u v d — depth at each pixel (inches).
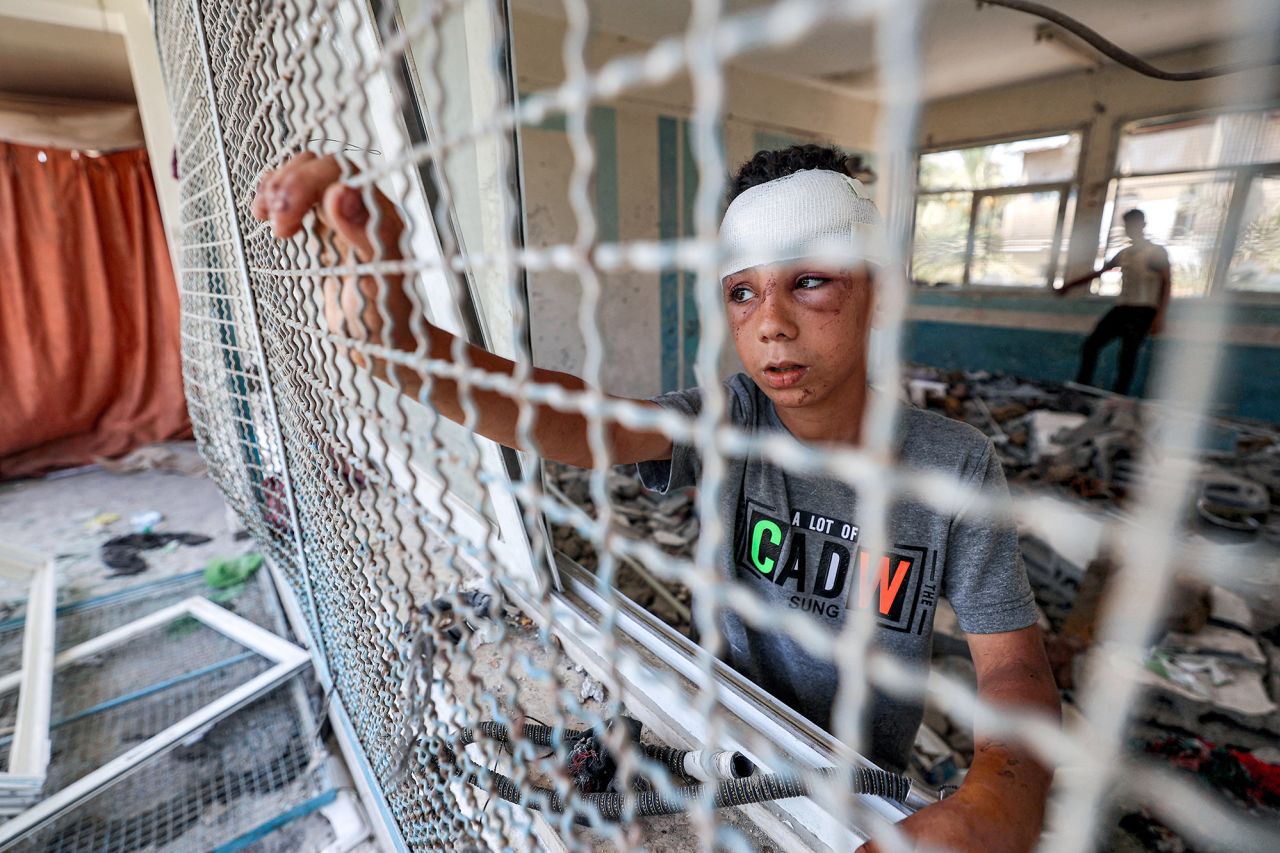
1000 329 215.5
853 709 7.8
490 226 40.7
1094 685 9.1
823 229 22.7
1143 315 165.2
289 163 18.4
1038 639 28.5
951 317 226.8
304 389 28.4
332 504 29.3
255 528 77.0
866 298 24.7
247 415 68.5
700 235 7.5
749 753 30.2
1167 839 44.5
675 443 33.7
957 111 217.6
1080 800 8.9
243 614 85.6
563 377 28.4
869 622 7.6
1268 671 66.9
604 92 8.0
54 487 145.3
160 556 107.4
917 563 29.4
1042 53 173.8
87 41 131.7
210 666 74.1
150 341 173.3
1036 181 204.4
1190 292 7.9
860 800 27.9
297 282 25.0
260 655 75.3
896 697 31.9
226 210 47.3
